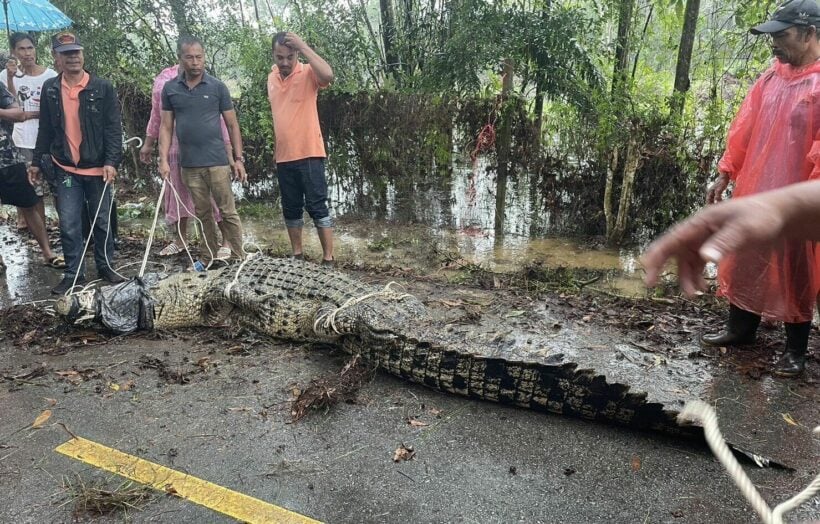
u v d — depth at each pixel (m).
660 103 6.08
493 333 3.57
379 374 3.74
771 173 3.45
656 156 5.92
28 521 2.53
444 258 6.07
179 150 5.68
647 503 2.57
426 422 3.20
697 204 6.01
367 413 3.30
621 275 5.51
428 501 2.60
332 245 6.04
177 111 5.44
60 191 5.20
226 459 2.91
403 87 7.42
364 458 2.91
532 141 6.62
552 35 6.27
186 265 6.05
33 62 6.51
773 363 3.73
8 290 5.39
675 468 2.79
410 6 7.54
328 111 7.51
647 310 4.66
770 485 2.65
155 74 8.98
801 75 3.30
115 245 6.51
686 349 3.98
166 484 2.73
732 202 0.74
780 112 3.38
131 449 3.00
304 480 2.75
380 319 3.77
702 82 6.68
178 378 3.69
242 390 3.56
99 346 4.24
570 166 6.55
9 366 3.90
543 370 3.15
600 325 4.39
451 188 7.27
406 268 5.80
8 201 5.70
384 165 7.39
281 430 3.14
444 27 7.25
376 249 6.43
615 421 3.08
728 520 2.47
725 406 3.28
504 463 2.85
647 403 2.95
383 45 8.05
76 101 5.08
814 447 2.92
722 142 5.79
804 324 3.50
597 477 2.74
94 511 2.57
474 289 5.22
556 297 4.99
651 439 3.01
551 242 6.54
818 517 2.45
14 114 5.35
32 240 6.92
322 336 4.12
